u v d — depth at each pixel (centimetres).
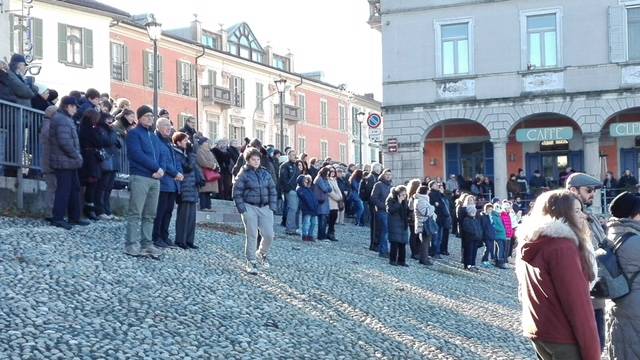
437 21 3491
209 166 1989
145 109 1280
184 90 5578
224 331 939
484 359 1006
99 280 1085
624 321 696
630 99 3269
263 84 6525
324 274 1507
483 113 3438
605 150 3462
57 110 1433
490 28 3431
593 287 700
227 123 6062
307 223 2062
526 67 3388
